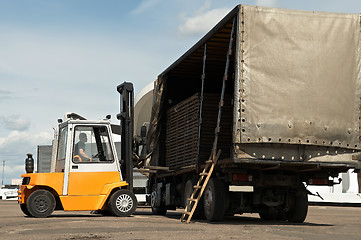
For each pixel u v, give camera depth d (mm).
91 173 12492
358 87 10352
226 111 12656
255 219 13719
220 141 12547
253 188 10789
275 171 11180
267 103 10008
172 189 14258
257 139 9930
